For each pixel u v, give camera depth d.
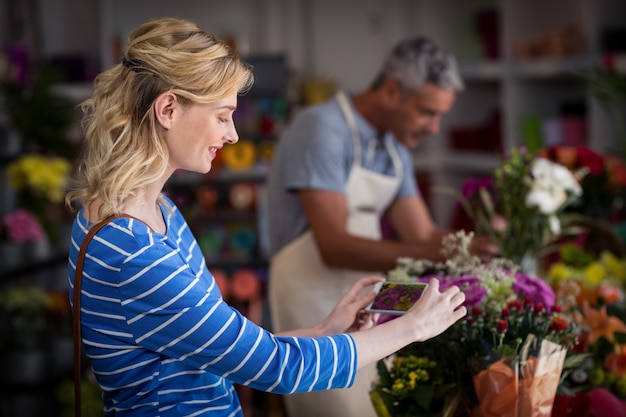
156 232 1.57
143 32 1.57
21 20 5.80
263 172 5.44
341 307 1.89
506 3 5.41
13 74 4.93
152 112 1.52
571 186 2.45
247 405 4.47
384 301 1.77
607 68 4.14
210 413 1.60
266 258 5.50
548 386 1.74
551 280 2.69
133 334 1.51
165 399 1.57
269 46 6.64
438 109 2.70
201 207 5.50
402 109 2.71
